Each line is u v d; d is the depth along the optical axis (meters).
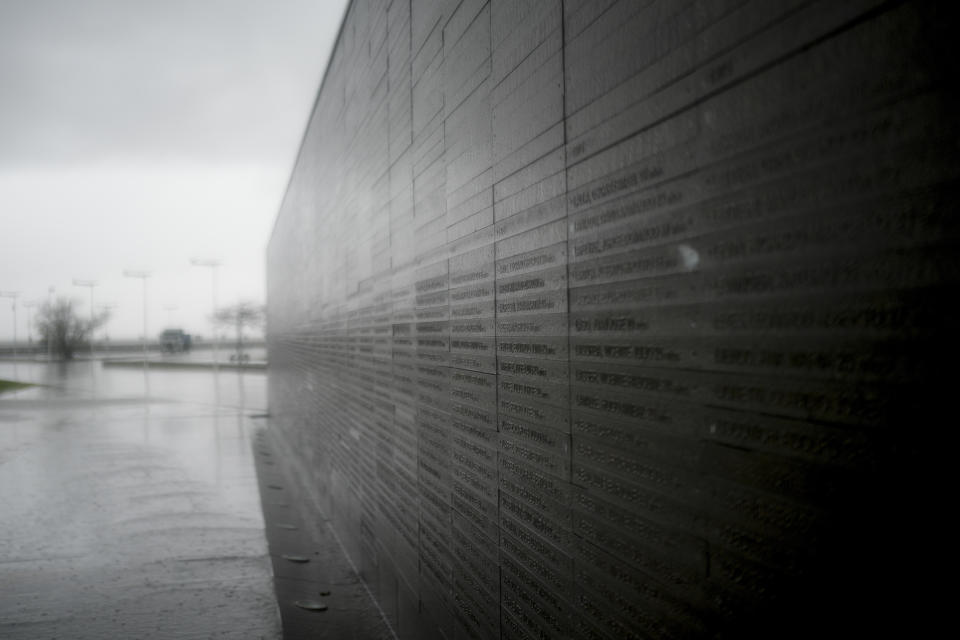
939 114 0.92
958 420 0.90
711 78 1.40
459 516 3.15
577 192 1.99
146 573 5.13
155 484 8.81
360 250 5.80
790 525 1.20
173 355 79.50
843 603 1.08
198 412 19.81
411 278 4.05
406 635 4.12
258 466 10.48
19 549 5.79
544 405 2.25
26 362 62.75
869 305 1.03
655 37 1.60
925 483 0.94
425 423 3.76
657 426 1.62
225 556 5.61
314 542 6.69
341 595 5.14
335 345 7.37
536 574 2.32
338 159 7.15
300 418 11.02
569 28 2.03
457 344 3.18
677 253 1.53
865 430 1.04
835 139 1.10
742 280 1.32
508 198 2.53
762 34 1.25
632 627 1.74
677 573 1.55
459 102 3.10
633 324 1.71
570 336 2.06
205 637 3.91
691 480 1.50
